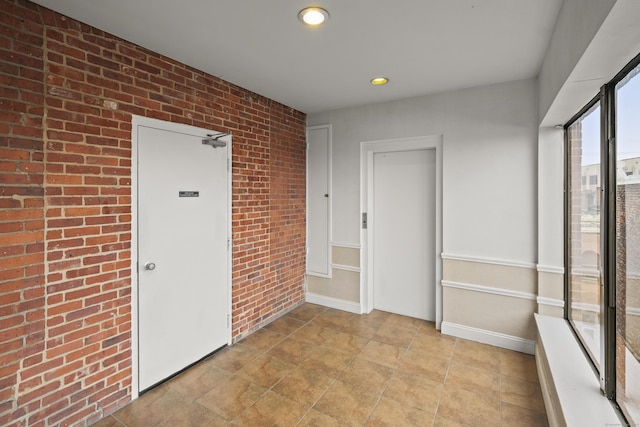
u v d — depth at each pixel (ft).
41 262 5.62
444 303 10.26
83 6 5.58
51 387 5.78
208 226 8.77
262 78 9.03
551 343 7.25
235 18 6.01
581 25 4.45
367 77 8.91
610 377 5.39
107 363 6.61
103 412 6.54
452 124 9.98
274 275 11.36
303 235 12.89
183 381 7.79
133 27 6.31
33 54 5.49
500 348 9.35
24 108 5.39
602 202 5.59
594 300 6.44
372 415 6.63
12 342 5.31
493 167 9.40
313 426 6.33
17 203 5.33
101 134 6.40
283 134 11.61
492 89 9.36
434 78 8.98
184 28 6.37
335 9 5.73
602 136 5.55
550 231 8.61
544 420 6.45
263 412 6.72
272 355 9.00
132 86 6.93
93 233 6.32
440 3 5.54
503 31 6.45
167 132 7.66
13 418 5.32
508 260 9.25
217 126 8.96
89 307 6.30
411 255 11.59
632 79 4.73
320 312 12.09
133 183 6.98
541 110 8.07
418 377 7.93
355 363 8.57
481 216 9.61
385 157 11.84
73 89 5.99
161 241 7.60
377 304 12.34
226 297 9.42
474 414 6.64
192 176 8.29
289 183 11.99
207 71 8.49
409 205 11.53
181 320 8.11
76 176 6.05
